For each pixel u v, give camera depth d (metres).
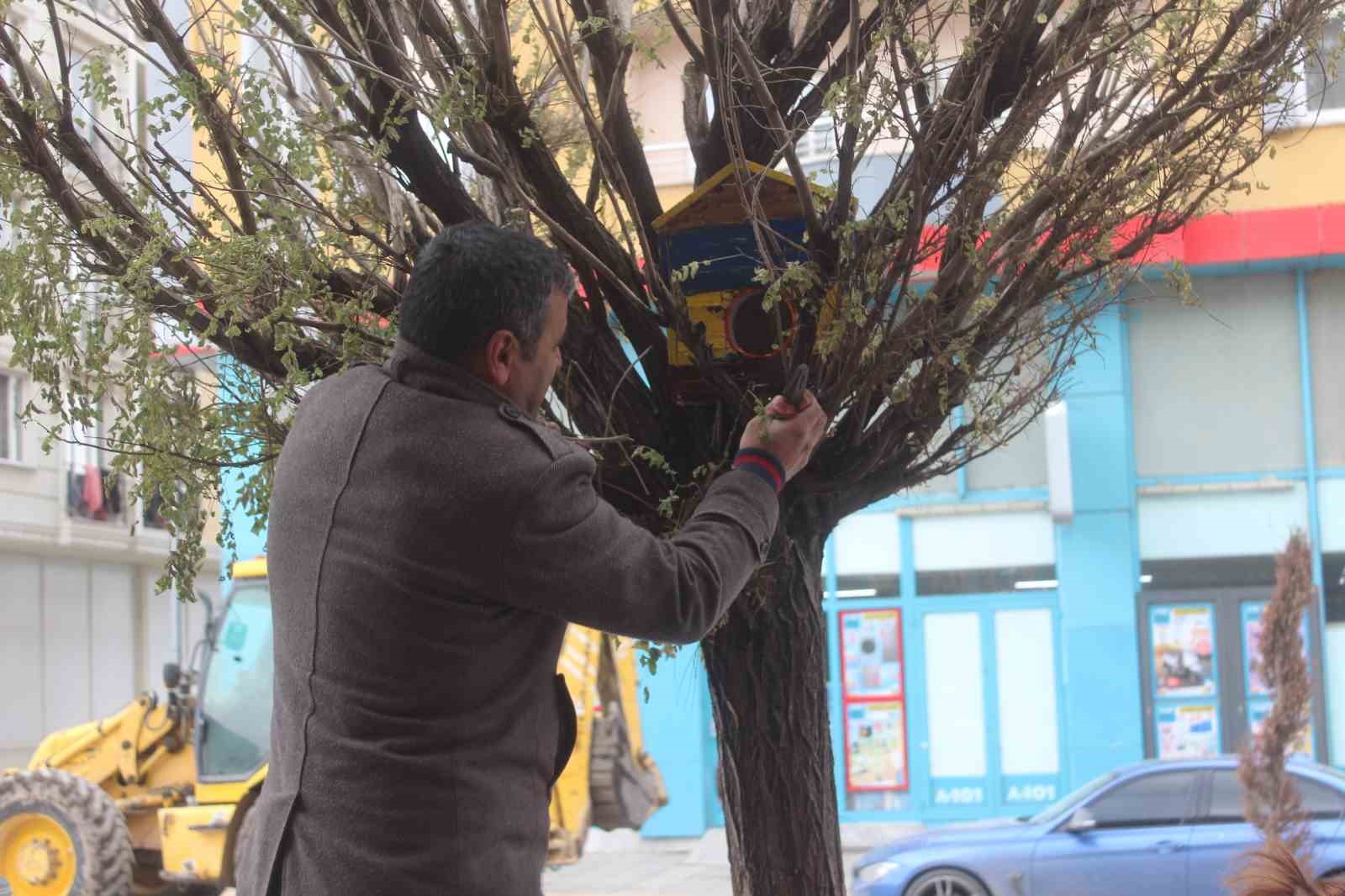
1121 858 8.95
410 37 2.74
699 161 3.27
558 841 10.20
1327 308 13.77
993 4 2.42
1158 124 2.54
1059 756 14.16
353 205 3.05
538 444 1.89
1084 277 2.76
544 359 2.00
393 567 1.83
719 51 2.59
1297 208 13.27
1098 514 13.94
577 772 10.41
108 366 2.61
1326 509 13.71
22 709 22.19
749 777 2.97
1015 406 3.04
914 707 14.45
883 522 14.64
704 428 2.79
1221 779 9.04
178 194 2.74
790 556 2.93
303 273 2.53
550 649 1.93
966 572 14.44
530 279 1.94
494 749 1.85
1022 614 14.30
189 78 2.59
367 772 1.81
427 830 1.79
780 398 2.26
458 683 1.83
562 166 3.55
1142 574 14.02
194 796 11.55
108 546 23.42
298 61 3.28
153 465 2.58
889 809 14.45
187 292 2.61
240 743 10.59
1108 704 13.84
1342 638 13.58
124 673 24.73
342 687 1.84
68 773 10.84
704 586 1.96
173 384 2.68
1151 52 2.59
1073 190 2.52
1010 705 14.30
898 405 2.73
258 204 2.75
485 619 1.85
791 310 2.56
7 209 2.56
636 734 12.62
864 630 14.60
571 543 1.84
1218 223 13.43
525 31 3.34
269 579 1.99
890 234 2.48
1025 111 2.47
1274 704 2.95
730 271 2.64
